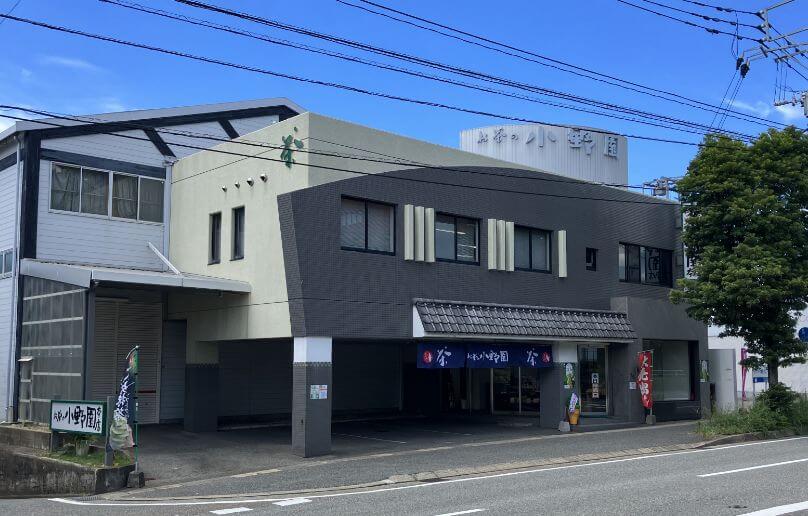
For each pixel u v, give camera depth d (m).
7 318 21.91
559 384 23.53
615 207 26.94
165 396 24.09
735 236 22.98
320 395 17.95
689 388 28.33
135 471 14.84
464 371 28.62
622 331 25.09
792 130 23.27
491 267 22.30
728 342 43.44
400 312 19.91
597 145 32.50
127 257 23.47
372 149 19.89
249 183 20.48
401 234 20.28
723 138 23.55
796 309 23.03
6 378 21.52
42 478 16.06
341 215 19.16
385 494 12.48
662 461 15.88
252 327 19.84
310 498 12.43
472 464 15.98
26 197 21.72
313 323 17.98
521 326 22.02
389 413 29.31
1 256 22.64
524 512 10.20
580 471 14.56
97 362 22.75
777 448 17.88
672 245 29.22
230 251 21.00
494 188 22.83
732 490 11.53
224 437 21.34
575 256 25.14
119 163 23.62
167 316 23.80
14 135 22.11
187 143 25.28
